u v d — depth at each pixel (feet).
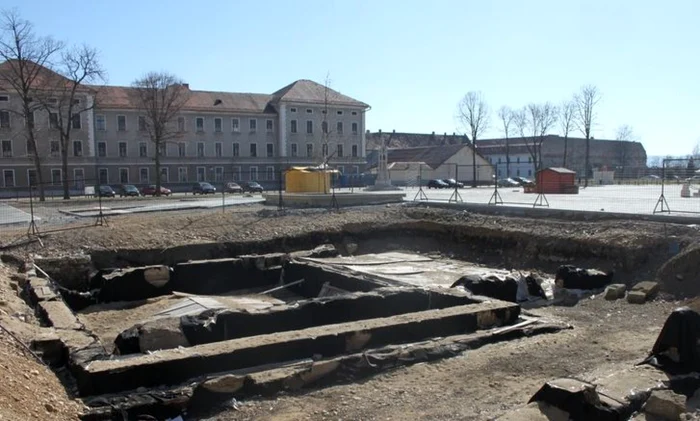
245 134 228.22
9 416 17.08
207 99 226.38
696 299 38.63
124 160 204.85
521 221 64.08
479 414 22.11
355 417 22.65
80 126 195.31
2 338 26.96
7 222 68.64
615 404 20.01
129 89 212.43
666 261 46.57
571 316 38.81
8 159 183.21
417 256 64.34
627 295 42.11
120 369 24.88
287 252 64.75
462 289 42.19
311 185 98.02
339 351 29.66
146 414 23.32
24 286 44.57
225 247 62.08
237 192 185.47
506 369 27.55
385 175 126.52
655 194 111.24
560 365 27.78
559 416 19.62
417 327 32.32
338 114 243.60
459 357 29.73
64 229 62.03
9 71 175.01
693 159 73.36
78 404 23.40
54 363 28.19
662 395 20.49
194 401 24.30
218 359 26.73
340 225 70.08
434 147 265.75
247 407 24.25
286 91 239.09
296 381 26.25
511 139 342.64
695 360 23.76
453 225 67.46
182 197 133.90
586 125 232.32
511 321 36.27
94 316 44.91
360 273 50.96
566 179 119.85
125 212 80.28
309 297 53.72
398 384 26.30
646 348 29.89
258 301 50.29
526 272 52.65
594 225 57.00
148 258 57.93
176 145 215.31
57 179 191.72
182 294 51.42
